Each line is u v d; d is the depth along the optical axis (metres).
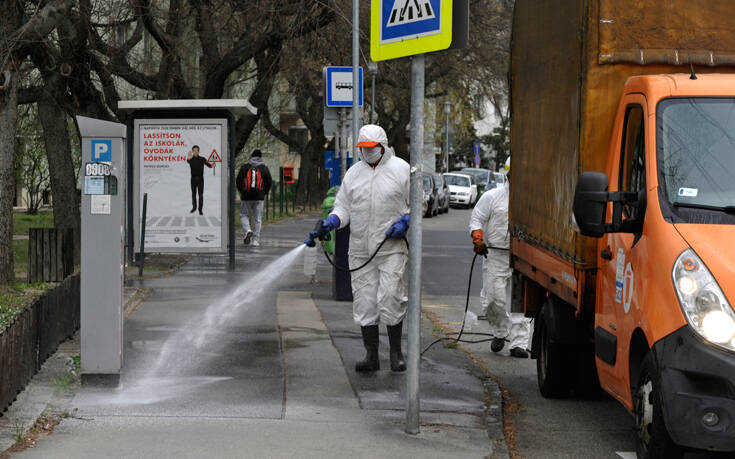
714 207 10.55
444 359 17.22
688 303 9.67
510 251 17.58
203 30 39.97
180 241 32.03
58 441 11.05
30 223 56.69
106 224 13.70
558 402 14.61
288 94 79.31
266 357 16.39
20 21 26.05
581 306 12.72
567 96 13.38
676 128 11.21
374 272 15.55
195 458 10.54
